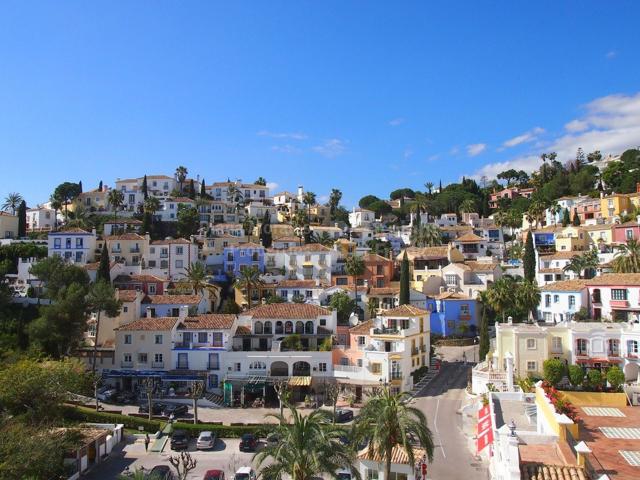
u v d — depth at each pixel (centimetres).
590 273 11288
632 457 3750
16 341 8981
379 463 4731
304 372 8619
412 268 13975
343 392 8256
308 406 8025
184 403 8100
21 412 6244
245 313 9575
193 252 14175
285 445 3712
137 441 6581
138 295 10200
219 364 8675
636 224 13212
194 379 8450
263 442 6506
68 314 8544
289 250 13750
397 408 3978
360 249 16525
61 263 10731
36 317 10188
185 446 6316
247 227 17288
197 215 17800
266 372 8606
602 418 4822
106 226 16338
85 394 7938
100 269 11588
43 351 8581
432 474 5328
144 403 8019
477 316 11594
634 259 9825
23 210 15812
